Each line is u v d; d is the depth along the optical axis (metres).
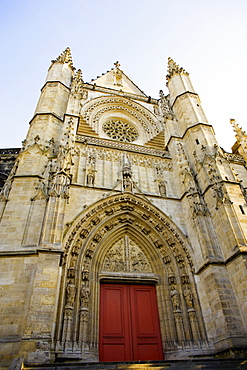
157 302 18.53
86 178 21.95
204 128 26.81
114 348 16.12
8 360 12.07
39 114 24.88
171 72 36.56
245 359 13.06
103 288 18.23
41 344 12.05
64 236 17.50
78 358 13.73
